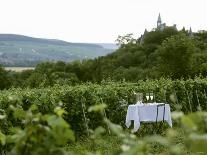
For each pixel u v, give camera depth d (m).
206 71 62.81
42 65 81.06
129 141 1.86
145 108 15.87
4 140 2.17
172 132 1.82
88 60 86.50
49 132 1.97
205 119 1.68
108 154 9.89
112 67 80.81
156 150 10.06
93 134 2.08
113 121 18.91
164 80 24.52
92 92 17.98
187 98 23.53
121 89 19.97
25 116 2.08
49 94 16.69
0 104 12.20
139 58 80.38
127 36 89.12
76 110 17.11
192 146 1.68
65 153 1.96
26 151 2.03
